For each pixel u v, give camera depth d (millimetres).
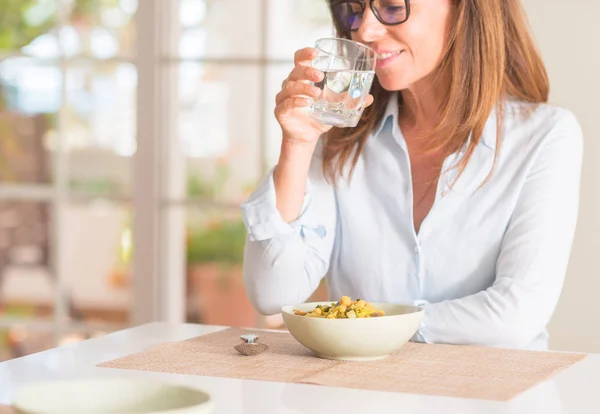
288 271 1774
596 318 2633
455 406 1139
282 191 1739
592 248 2629
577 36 2619
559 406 1146
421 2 1764
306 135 1693
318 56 1555
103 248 5426
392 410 1117
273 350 1488
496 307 1639
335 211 1915
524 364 1395
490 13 1796
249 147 3500
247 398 1171
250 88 3438
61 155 3676
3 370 1333
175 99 3461
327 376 1294
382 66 1784
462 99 1816
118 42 3973
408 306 1526
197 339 1580
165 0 3412
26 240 4969
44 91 3885
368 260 1877
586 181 2629
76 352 1468
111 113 4363
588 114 2621
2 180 4242
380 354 1411
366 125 1903
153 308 3459
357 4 1785
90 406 1048
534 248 1727
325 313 1471
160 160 3441
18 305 5191
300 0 3412
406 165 1858
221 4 3416
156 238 3451
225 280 4586
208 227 4574
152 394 1054
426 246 1831
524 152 1817
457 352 1494
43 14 3717
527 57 1888
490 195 1803
